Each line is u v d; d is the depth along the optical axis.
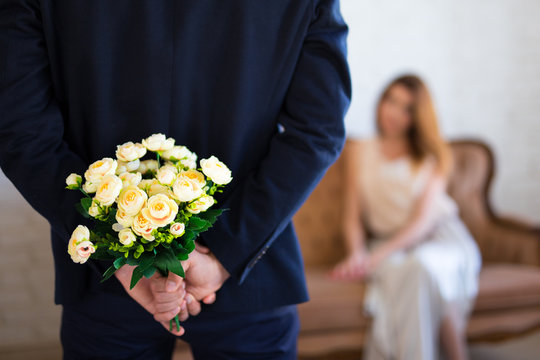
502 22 3.51
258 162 1.00
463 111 3.52
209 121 0.97
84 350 1.06
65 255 1.02
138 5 0.91
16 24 0.89
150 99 0.94
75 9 0.91
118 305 1.01
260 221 0.94
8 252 2.80
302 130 0.95
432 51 3.43
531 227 2.89
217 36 0.94
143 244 0.84
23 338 2.84
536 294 2.59
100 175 0.80
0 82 0.90
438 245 2.62
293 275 1.04
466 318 2.51
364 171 2.93
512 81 3.56
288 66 0.96
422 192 2.78
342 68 0.97
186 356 2.30
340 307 2.40
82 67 0.93
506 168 3.61
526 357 2.87
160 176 0.82
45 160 0.92
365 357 2.42
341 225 3.02
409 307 2.40
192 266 0.93
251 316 1.04
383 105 2.87
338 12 0.98
